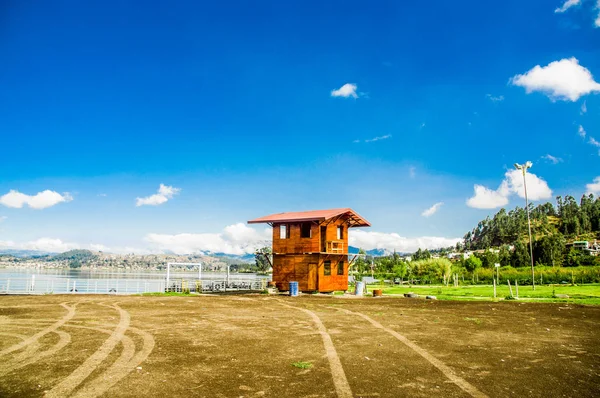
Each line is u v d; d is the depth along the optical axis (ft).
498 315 66.28
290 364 32.68
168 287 131.54
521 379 29.19
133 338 42.50
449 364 33.22
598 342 43.42
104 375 28.78
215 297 101.96
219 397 24.66
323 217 123.24
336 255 132.16
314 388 26.61
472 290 139.23
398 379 28.84
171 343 40.32
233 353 36.35
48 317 57.47
